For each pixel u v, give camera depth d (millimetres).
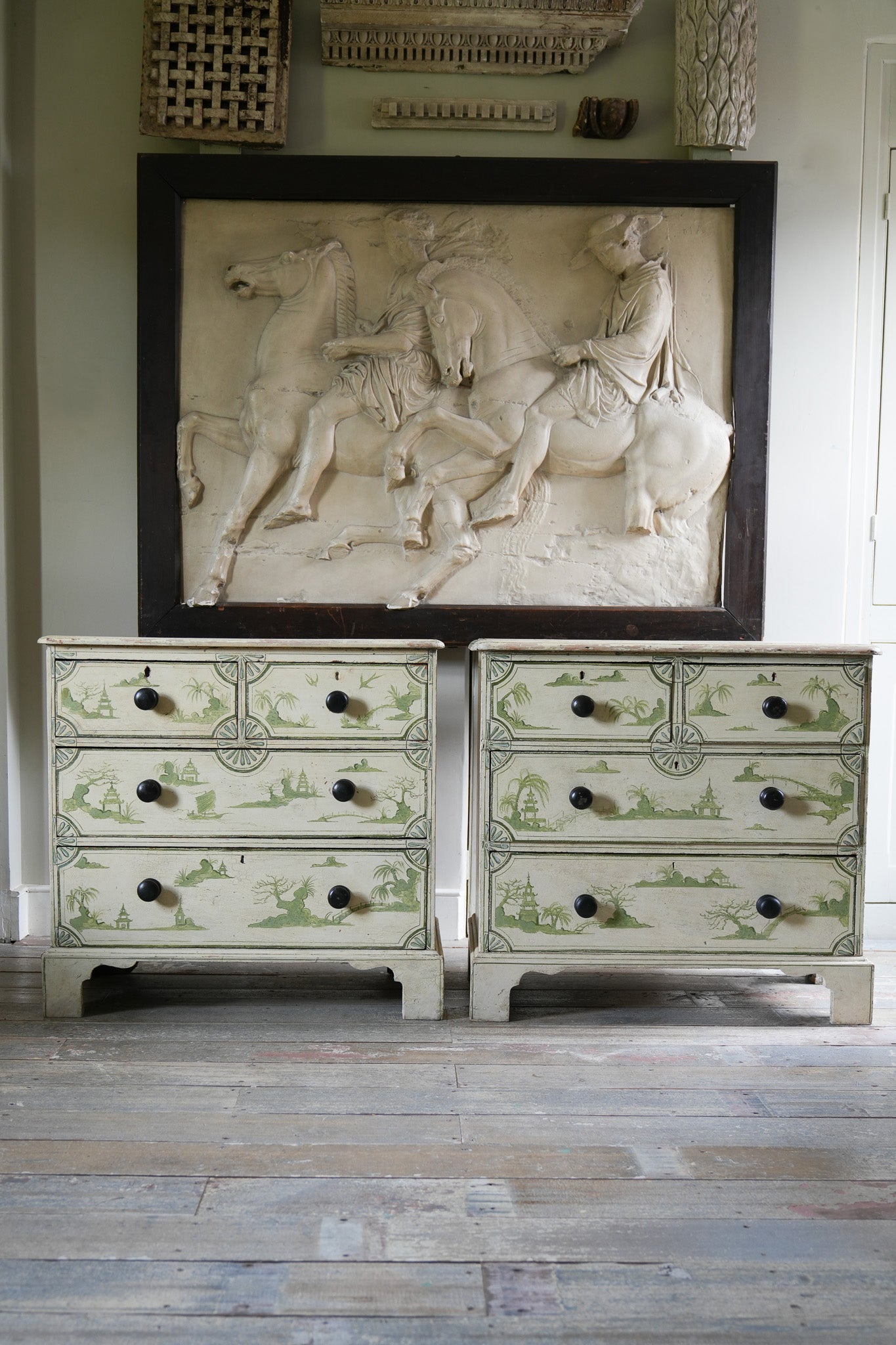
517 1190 1640
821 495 2842
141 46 2701
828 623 2865
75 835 2309
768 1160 1741
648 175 2654
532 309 2701
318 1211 1576
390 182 2641
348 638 2658
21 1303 1361
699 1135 1823
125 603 2799
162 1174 1671
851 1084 2033
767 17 2748
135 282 2734
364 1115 1879
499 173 2643
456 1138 1801
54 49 2695
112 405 2762
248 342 2691
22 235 2723
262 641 2273
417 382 2680
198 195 2639
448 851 2877
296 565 2729
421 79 2723
